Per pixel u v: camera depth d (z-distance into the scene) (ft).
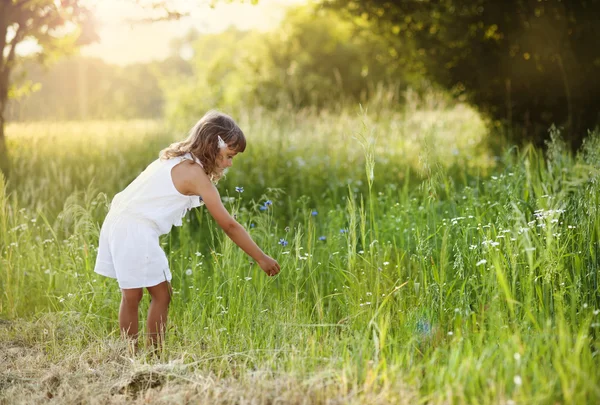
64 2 22.48
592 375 8.14
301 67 76.02
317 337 10.85
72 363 10.67
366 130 12.03
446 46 27.89
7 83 24.75
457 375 8.36
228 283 12.44
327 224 17.11
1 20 23.40
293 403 8.50
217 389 8.93
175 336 11.57
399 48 30.09
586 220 11.37
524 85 26.61
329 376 8.87
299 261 13.47
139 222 11.05
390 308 11.46
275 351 10.05
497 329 9.44
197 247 15.12
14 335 12.33
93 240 15.42
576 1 23.61
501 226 11.59
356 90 71.31
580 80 24.20
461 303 10.75
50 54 28.22
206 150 11.05
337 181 22.22
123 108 35.83
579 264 10.69
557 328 9.36
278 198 22.00
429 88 32.94
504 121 28.04
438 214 15.64
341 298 12.66
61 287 14.32
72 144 25.94
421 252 11.84
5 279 14.30
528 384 7.89
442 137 28.32
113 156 25.03
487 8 25.49
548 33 24.17
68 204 15.33
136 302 11.38
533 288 10.43
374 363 9.12
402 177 24.17
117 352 10.96
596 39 23.70
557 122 26.68
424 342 10.05
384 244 13.60
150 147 27.61
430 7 27.43
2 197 14.70
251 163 25.08
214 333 11.18
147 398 8.98
